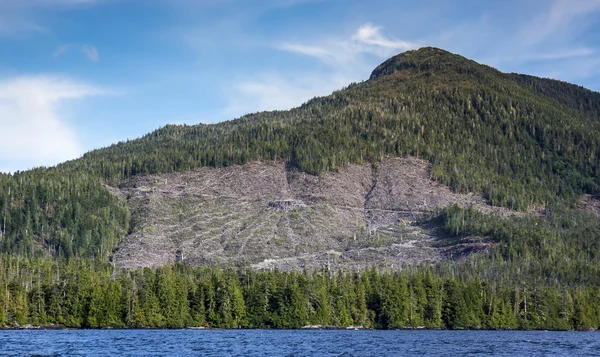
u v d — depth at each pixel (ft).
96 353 458.91
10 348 477.36
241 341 548.31
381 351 489.67
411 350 499.10
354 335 622.95
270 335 611.88
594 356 479.82
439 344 544.62
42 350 469.57
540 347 536.83
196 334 614.34
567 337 648.79
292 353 472.03
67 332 618.44
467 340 586.86
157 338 566.36
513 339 607.78
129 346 501.15
